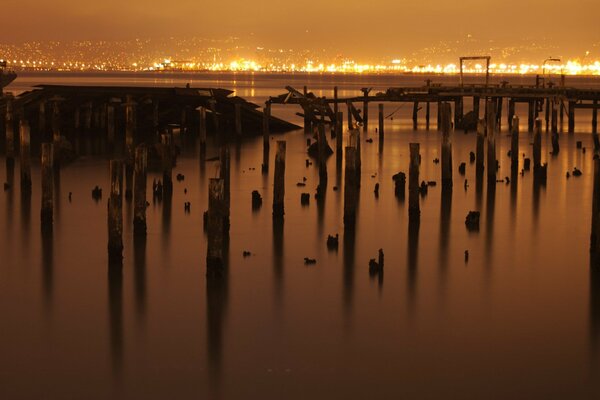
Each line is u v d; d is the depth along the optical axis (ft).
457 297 88.12
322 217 117.29
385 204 126.41
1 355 74.38
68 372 71.56
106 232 108.27
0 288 89.40
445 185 135.44
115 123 209.97
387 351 75.61
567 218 120.06
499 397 68.18
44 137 198.39
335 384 69.82
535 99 237.86
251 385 69.56
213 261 91.25
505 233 111.65
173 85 637.71
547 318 82.99
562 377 71.31
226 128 220.43
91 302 85.81
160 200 125.70
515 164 152.35
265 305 85.15
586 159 173.99
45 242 104.27
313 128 223.92
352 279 92.73
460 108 242.37
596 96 224.33
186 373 71.46
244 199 128.36
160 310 83.76
